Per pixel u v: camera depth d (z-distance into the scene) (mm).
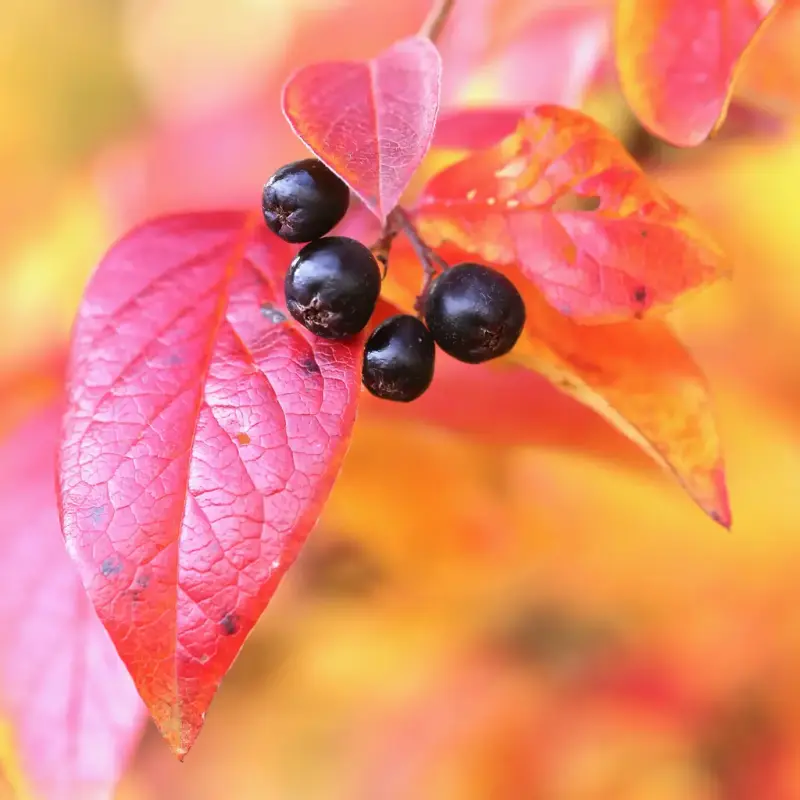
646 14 242
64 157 491
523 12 277
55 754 244
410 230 238
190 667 219
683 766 300
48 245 302
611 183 241
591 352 244
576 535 300
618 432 264
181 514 222
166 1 472
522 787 299
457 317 232
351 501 290
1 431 276
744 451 304
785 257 304
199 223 241
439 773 299
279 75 303
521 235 241
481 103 276
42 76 549
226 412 227
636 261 239
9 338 290
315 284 228
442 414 266
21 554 254
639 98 242
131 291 235
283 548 221
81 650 248
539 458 295
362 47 300
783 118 275
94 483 224
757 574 305
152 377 229
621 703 304
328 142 223
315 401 227
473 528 294
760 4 240
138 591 220
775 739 302
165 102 441
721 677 304
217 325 233
